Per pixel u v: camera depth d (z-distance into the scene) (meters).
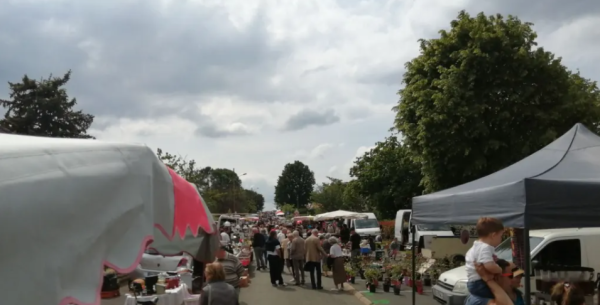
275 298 13.98
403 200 39.81
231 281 9.15
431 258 16.09
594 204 5.75
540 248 9.98
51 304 2.32
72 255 2.55
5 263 2.11
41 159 2.56
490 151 19.81
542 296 8.31
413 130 21.47
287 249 20.28
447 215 8.02
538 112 19.61
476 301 5.36
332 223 44.44
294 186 144.62
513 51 19.75
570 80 21.27
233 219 43.88
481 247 5.27
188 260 12.81
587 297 8.22
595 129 20.78
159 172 4.01
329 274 19.50
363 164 42.09
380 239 29.75
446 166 20.28
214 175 101.94
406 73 23.02
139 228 3.40
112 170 3.17
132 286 8.39
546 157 7.46
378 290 14.66
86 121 39.66
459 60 20.05
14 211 2.18
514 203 5.89
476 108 19.27
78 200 2.70
